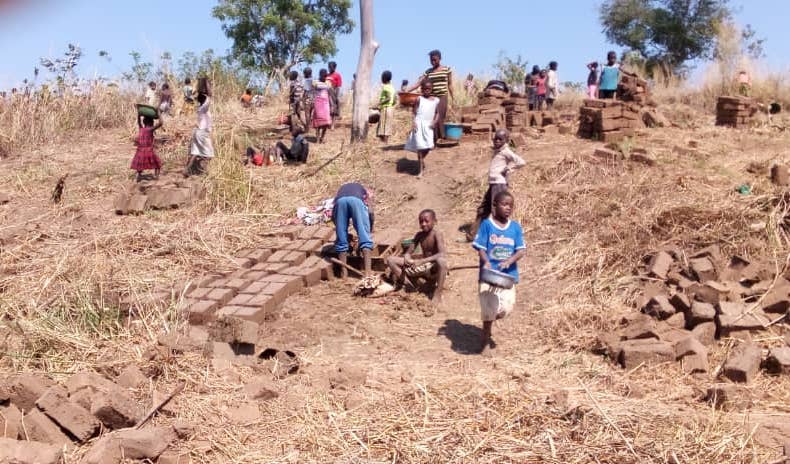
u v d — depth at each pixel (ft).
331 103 48.78
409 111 48.96
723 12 98.17
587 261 25.80
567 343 21.20
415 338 21.97
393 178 35.47
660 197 29.12
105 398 15.06
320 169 36.86
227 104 55.36
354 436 15.17
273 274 25.72
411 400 16.99
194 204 31.91
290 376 18.94
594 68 54.70
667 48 101.14
